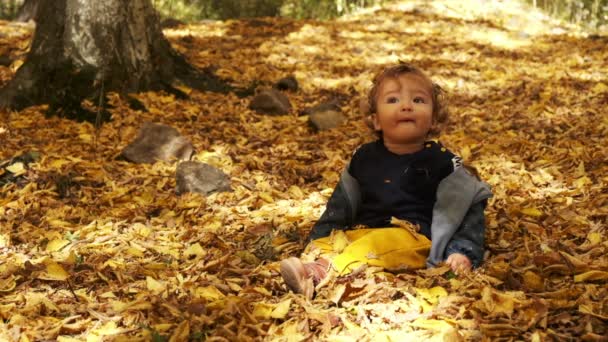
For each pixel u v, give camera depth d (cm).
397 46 656
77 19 430
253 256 270
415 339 218
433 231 252
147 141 370
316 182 351
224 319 229
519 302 228
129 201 331
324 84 525
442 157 258
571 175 339
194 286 247
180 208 319
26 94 427
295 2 1007
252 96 473
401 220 254
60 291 252
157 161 365
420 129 259
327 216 267
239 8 1002
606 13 874
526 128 412
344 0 952
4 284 256
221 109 441
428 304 234
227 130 408
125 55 439
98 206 327
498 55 629
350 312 234
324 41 667
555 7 911
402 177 258
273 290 248
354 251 246
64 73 428
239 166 362
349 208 265
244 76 520
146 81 447
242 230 301
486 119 435
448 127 420
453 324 223
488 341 216
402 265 248
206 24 752
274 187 344
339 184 268
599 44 671
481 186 256
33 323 233
